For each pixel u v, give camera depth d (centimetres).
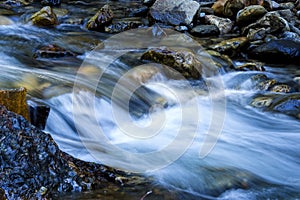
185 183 247
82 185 213
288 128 343
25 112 265
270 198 244
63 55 418
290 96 375
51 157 217
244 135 329
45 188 204
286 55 455
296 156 309
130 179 236
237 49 470
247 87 404
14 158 208
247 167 283
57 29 503
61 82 345
